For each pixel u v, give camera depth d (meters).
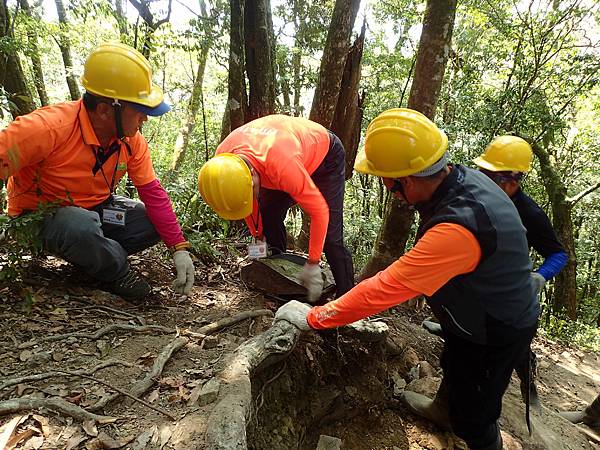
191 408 1.67
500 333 1.74
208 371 1.95
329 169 2.77
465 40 7.39
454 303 1.73
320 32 7.68
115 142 2.36
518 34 6.46
